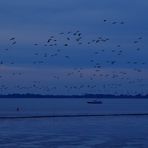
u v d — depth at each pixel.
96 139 55.81
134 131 66.31
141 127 73.88
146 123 84.06
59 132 64.56
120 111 150.25
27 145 50.16
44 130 67.81
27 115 112.00
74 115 114.19
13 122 85.25
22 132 64.19
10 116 105.56
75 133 63.38
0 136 58.56
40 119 95.38
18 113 127.44
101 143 52.16
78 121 89.62
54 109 174.38
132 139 55.75
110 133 63.50
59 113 129.25
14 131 65.75
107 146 49.81
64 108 193.25
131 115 117.12
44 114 119.75
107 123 84.00
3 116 105.56
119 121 90.25
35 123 82.69
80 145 50.56
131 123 84.06
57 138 56.72
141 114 122.12
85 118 101.06
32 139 55.47
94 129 69.81
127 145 50.62
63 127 73.50
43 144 51.09
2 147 48.59
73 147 48.88
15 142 52.53
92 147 48.94
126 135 60.44
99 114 121.62
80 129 69.81
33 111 148.00
